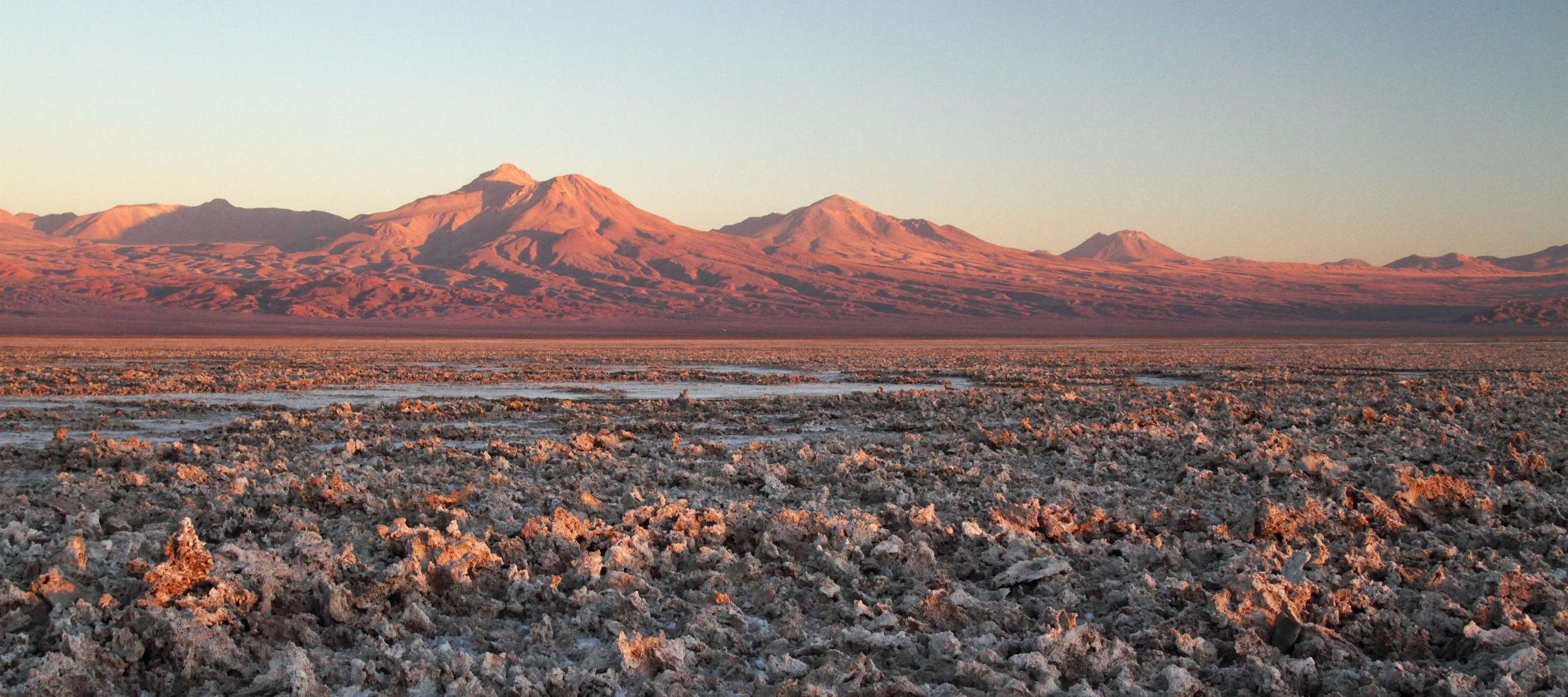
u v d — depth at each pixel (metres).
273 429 20.48
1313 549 9.85
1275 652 7.03
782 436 20.97
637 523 10.41
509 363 55.84
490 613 7.92
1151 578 8.36
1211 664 6.99
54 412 24.53
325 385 36.19
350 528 10.08
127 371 41.47
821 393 34.72
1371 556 9.39
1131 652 6.95
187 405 25.86
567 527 9.66
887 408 26.84
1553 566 9.57
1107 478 14.42
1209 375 45.94
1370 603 8.03
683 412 25.70
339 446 18.05
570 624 7.74
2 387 31.50
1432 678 6.58
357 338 119.25
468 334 141.50
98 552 8.66
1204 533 10.64
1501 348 94.44
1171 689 6.32
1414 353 80.06
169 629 6.79
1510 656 6.77
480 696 6.21
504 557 9.02
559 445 17.14
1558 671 6.61
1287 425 20.83
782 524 9.90
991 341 126.12
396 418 23.50
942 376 45.72
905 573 8.95
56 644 6.89
